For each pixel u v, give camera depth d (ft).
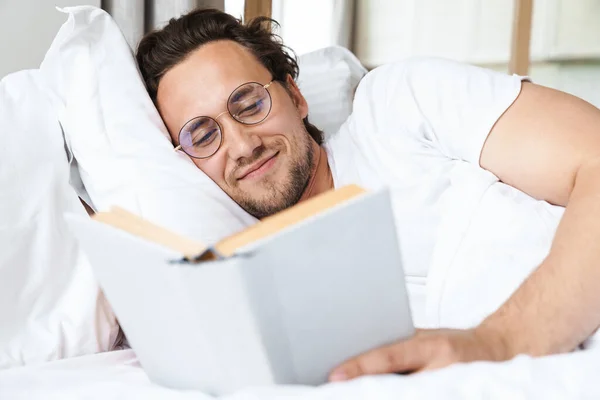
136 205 3.54
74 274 3.36
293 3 8.89
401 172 3.86
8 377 2.64
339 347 1.98
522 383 1.88
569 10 10.63
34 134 3.63
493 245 3.41
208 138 4.00
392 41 10.69
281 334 1.83
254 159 4.00
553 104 3.63
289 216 1.88
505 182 3.72
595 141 3.40
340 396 1.81
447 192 3.73
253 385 1.94
